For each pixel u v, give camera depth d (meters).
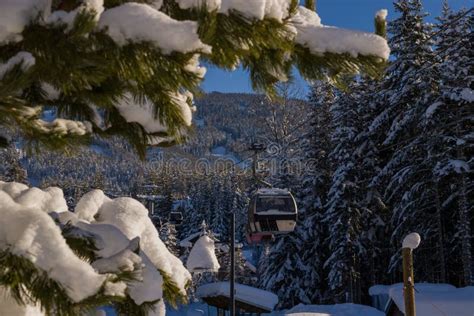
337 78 2.98
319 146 35.31
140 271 2.22
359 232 32.28
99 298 1.87
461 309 16.34
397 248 31.42
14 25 2.06
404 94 27.92
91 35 2.18
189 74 2.22
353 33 2.79
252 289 26.64
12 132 2.34
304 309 29.95
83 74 2.14
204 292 26.83
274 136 30.55
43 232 2.01
